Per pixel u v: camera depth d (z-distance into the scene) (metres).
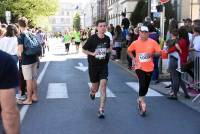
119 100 11.64
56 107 10.55
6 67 3.26
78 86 14.49
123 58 23.53
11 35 10.64
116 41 25.30
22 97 11.51
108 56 9.45
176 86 11.70
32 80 11.03
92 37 9.32
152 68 9.52
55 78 16.97
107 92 13.09
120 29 25.06
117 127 8.45
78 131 8.12
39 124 8.72
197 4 36.50
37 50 10.85
